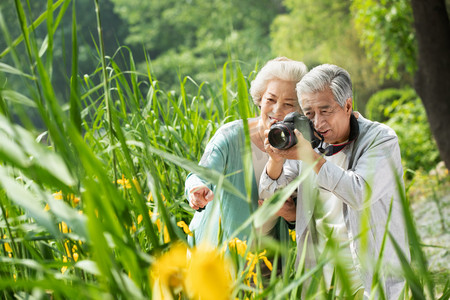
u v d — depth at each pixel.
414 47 10.41
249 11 27.73
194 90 3.70
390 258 2.28
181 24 28.83
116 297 1.05
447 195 9.02
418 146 12.90
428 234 6.98
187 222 2.78
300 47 21.88
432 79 8.05
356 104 2.87
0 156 0.90
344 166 2.39
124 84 2.62
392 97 17.14
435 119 8.11
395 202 2.32
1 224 1.38
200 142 3.15
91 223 0.91
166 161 2.79
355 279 2.30
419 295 1.11
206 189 2.37
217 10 28.00
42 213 0.88
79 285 1.08
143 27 29.08
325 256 1.36
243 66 3.43
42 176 0.95
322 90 2.29
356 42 19.39
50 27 1.18
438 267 3.28
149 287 1.12
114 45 3.01
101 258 0.95
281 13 28.16
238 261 1.59
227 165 2.55
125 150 1.24
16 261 1.08
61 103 1.17
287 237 2.58
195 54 28.98
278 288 1.36
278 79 2.50
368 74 18.45
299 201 2.36
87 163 0.99
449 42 7.91
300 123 2.20
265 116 2.54
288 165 2.51
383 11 10.64
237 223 2.49
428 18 7.92
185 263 1.11
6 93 1.03
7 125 0.95
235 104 3.24
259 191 2.49
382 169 2.24
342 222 2.37
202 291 1.00
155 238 1.14
